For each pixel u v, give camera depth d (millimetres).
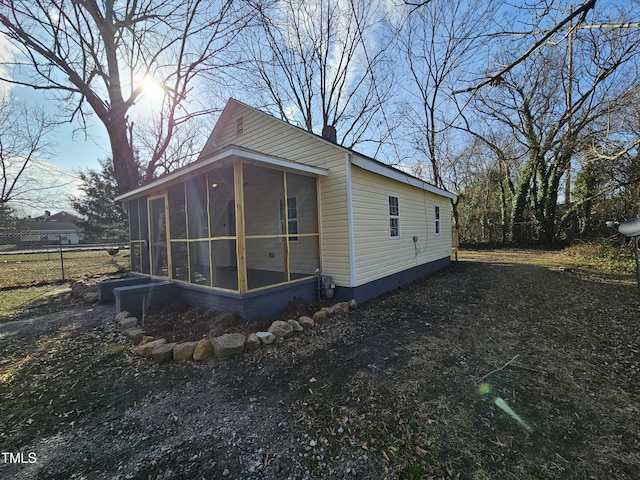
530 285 7000
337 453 2010
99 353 3787
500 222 17703
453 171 19969
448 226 11781
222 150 4348
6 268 12344
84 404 2689
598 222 13094
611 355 3344
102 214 19297
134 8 9867
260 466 1918
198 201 6785
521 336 3994
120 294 5184
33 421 2461
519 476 1769
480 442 2062
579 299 5637
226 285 5352
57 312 5773
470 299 6008
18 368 3416
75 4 9211
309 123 17438
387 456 1962
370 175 6516
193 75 11594
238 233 4480
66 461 2012
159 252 6895
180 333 4250
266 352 3674
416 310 5375
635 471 1780
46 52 9078
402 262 7812
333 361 3406
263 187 7434
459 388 2768
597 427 2176
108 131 10305
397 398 2633
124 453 2072
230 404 2637
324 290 5934
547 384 2791
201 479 1823
